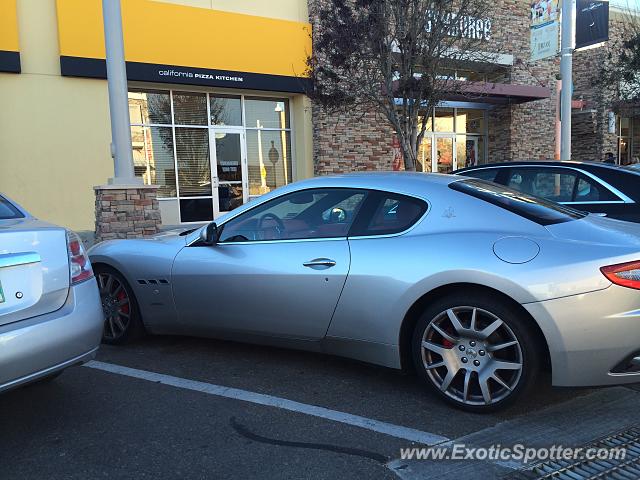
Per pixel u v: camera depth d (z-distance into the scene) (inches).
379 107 410.0
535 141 673.0
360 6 372.8
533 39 526.6
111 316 190.7
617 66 619.8
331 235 152.1
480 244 130.9
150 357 179.0
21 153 403.5
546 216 139.3
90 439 123.2
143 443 120.9
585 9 483.8
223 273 162.4
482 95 575.5
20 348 113.0
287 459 113.2
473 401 132.2
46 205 414.9
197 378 159.8
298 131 534.0
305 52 509.0
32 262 120.6
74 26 410.3
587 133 772.0
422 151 639.1
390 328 138.6
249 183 526.3
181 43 451.8
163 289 175.3
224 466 110.7
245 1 482.9
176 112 487.5
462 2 379.2
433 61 373.7
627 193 220.8
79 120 422.3
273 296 155.1
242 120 517.7
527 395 138.9
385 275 138.4
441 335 134.6
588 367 120.1
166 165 485.4
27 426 130.4
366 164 547.5
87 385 155.7
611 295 118.0
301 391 149.0
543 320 120.3
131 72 433.1
